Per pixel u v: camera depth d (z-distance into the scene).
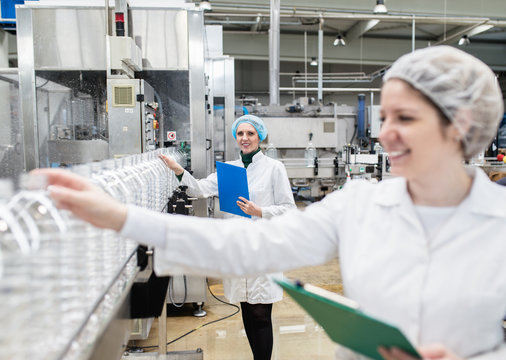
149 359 2.18
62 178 0.79
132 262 1.20
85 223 0.86
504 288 0.73
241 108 5.30
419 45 9.77
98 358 0.76
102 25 2.83
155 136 2.91
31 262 0.64
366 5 7.58
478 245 0.75
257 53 9.19
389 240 0.82
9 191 0.65
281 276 1.98
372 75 9.86
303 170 4.62
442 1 7.71
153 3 3.05
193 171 3.04
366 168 4.16
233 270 0.86
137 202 1.29
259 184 2.08
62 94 2.92
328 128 5.38
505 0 7.84
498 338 0.78
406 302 0.77
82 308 0.78
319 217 0.92
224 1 7.18
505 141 5.75
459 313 0.74
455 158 0.77
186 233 0.83
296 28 8.95
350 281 0.84
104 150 2.62
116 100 2.49
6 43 4.23
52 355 0.63
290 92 11.13
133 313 1.12
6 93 3.54
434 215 0.80
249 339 2.06
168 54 2.96
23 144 2.91
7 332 0.58
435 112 0.73
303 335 2.72
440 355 0.68
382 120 0.79
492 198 0.77
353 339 0.77
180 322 2.90
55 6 2.81
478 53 9.93
